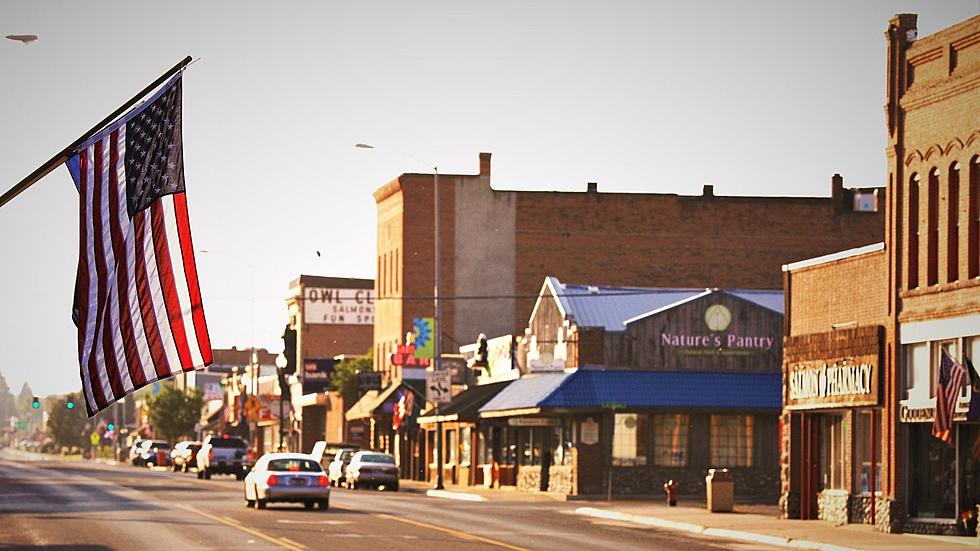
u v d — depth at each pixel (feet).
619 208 305.53
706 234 305.12
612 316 213.87
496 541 115.03
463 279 303.48
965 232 125.29
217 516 142.41
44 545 107.24
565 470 207.51
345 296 406.21
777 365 210.38
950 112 127.85
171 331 73.26
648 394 202.90
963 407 122.62
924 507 130.41
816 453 148.36
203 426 504.84
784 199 306.14
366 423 335.06
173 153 71.05
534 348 224.53
